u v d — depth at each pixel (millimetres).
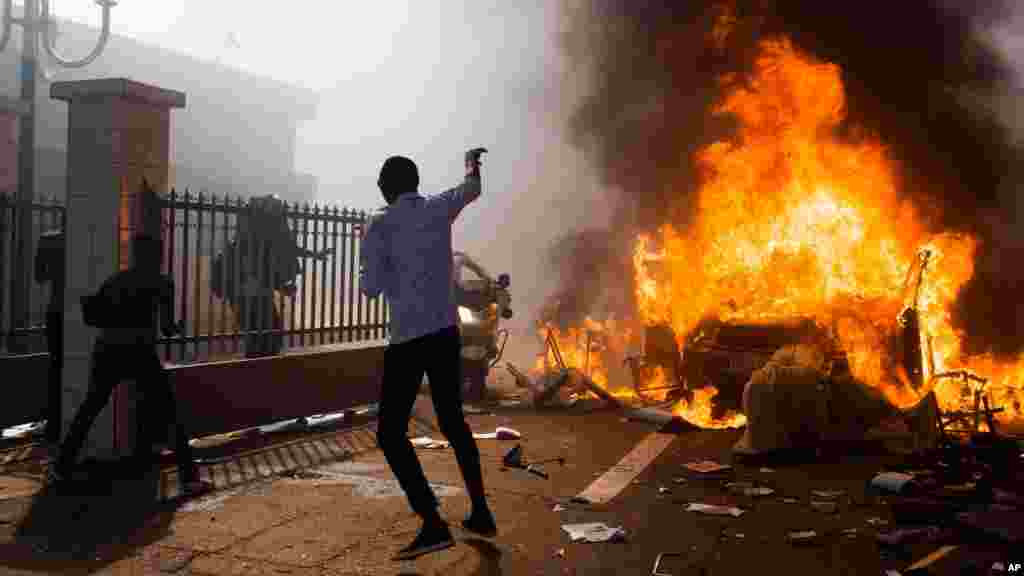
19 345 7508
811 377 6684
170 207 6262
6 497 4938
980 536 4258
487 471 5883
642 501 5137
